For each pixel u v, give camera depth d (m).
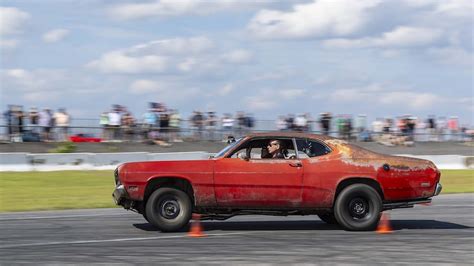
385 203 10.26
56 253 8.12
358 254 8.17
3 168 23.14
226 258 7.84
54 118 30.47
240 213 10.17
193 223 11.45
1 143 28.38
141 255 8.01
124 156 25.11
